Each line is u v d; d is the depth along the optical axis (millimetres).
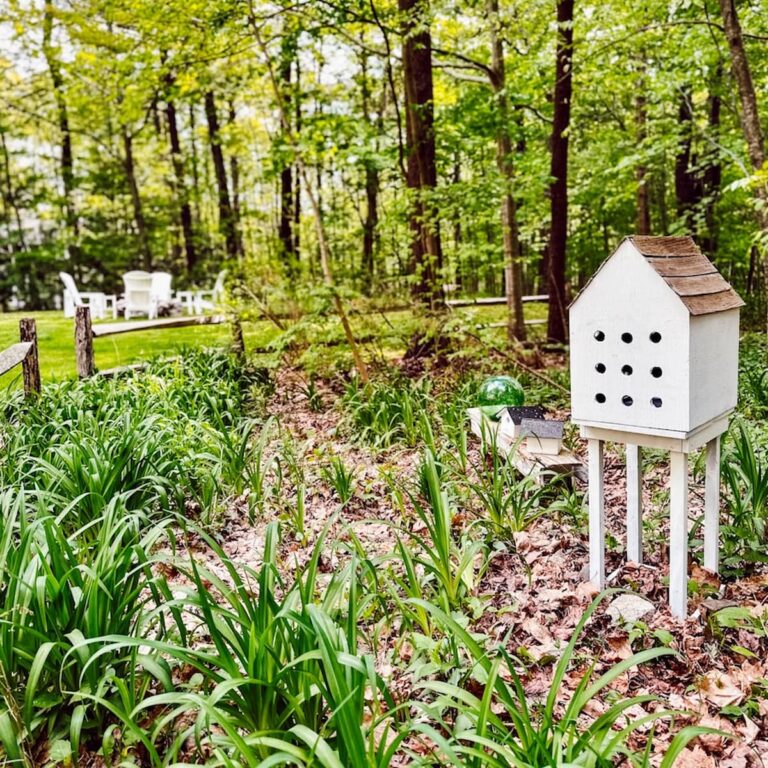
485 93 8883
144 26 7480
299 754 1419
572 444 4688
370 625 2543
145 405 4852
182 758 1878
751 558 2789
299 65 12219
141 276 13273
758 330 9844
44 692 1959
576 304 2500
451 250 9039
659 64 8938
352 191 13258
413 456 4598
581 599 2658
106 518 2455
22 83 16688
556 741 1532
